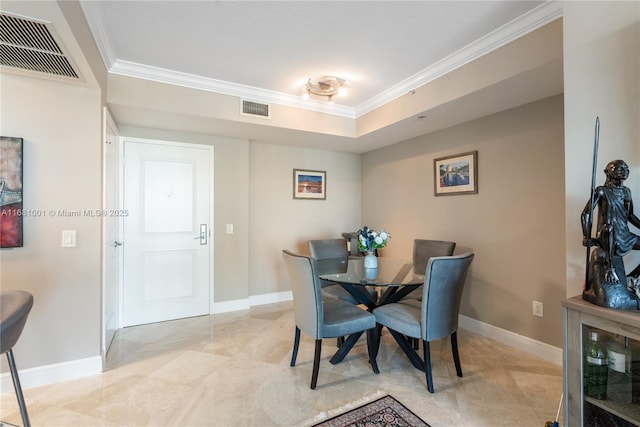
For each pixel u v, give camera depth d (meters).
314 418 1.77
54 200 2.16
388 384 2.12
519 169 2.70
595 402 1.21
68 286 2.20
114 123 2.96
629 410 1.16
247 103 3.16
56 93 2.17
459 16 1.98
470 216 3.13
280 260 4.21
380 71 2.75
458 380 2.17
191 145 3.55
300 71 2.75
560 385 2.11
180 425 1.72
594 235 1.39
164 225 3.42
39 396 1.98
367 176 4.70
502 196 2.84
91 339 2.27
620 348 1.18
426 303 2.01
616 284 1.18
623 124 1.33
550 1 1.84
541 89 2.35
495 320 2.89
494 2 1.85
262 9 1.91
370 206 4.62
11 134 2.04
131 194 3.25
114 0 1.82
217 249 3.69
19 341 2.06
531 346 2.60
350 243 4.28
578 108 1.46
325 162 4.55
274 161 4.16
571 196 1.48
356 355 2.58
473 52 2.34
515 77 2.14
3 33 1.60
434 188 3.54
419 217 3.75
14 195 2.04
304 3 1.86
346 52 2.43
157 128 3.35
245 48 2.37
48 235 2.14
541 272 2.54
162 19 2.01
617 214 1.20
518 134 2.71
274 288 4.17
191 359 2.49
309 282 2.07
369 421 1.74
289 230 4.27
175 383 2.14
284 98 3.32
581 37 1.45
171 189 3.45
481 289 3.02
